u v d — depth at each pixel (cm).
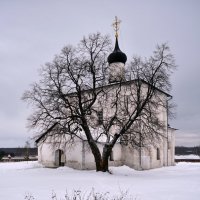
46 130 3047
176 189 1952
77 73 2930
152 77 2952
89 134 2992
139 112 2948
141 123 3241
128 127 2944
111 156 3644
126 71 3084
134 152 3722
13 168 3588
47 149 3744
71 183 2139
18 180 2281
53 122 2988
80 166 3294
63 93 2953
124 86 3547
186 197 1652
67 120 3048
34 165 3850
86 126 2970
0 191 1739
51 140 3647
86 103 3156
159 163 4219
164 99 4303
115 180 2422
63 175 2630
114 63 4294
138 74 3019
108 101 3494
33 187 1914
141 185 2148
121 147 3816
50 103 2953
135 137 3047
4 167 3762
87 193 1745
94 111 3138
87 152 3328
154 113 3120
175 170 3756
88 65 2950
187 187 2052
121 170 3372
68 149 3444
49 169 3191
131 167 3725
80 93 2923
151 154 4000
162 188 1997
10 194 1639
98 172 2864
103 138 3588
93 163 3372
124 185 2136
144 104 2959
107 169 2994
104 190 1886
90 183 2164
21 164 4175
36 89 2992
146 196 1673
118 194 1734
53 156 3672
